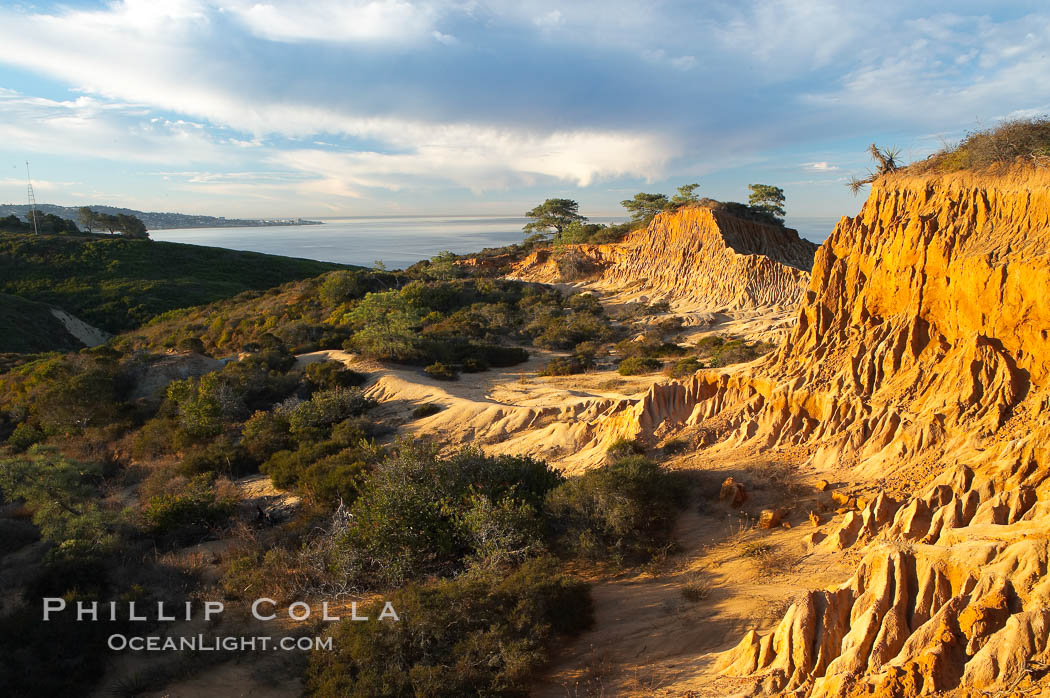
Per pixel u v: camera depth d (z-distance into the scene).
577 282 92.06
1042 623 6.38
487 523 15.46
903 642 7.39
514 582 12.28
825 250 19.97
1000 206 15.13
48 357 53.62
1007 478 10.81
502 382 42.53
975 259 14.77
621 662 10.50
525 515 15.72
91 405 37.66
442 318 66.19
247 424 33.75
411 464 18.47
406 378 40.94
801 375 18.73
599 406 28.42
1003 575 7.18
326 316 67.38
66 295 92.38
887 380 16.67
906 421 15.16
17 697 11.13
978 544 7.68
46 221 134.12
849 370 17.41
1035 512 9.13
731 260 66.94
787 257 74.38
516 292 81.69
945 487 11.53
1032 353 13.49
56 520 20.16
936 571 7.71
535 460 24.03
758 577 12.22
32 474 21.59
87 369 40.81
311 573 16.12
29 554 19.47
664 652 10.45
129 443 34.09
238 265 121.94
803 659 7.99
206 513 21.39
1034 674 6.09
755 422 19.14
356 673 10.96
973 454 13.07
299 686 11.51
